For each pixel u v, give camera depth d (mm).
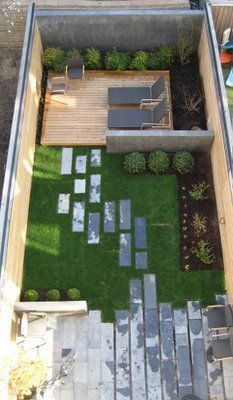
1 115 15516
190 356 11570
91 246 12938
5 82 16156
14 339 11539
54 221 13289
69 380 11312
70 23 15102
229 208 11742
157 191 13664
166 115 14875
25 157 13148
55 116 15047
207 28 14258
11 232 11398
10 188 11547
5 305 10734
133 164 13672
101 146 14484
